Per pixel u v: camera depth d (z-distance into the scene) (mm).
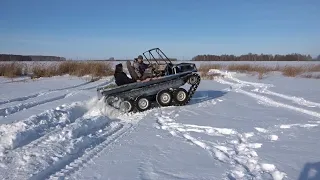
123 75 8938
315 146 4887
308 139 5289
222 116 7422
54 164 4207
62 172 4027
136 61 9523
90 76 20609
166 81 9055
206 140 5430
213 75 21500
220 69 26172
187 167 4164
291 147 4859
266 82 16703
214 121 6852
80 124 6215
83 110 8406
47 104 9398
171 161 4406
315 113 7578
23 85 15359
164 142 5352
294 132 5773
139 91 8852
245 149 4887
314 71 24609
